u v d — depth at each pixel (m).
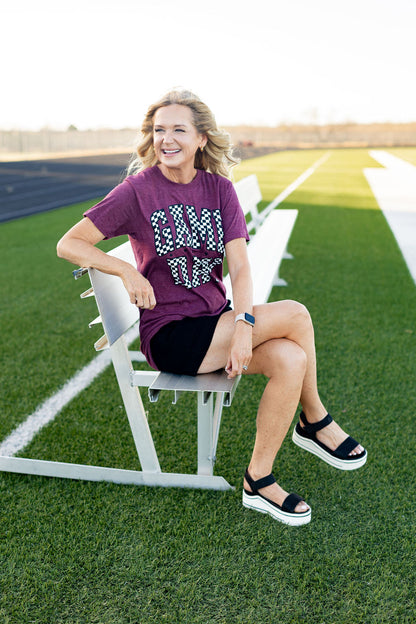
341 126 84.75
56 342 4.25
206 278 2.36
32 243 8.37
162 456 2.71
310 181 17.58
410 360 3.89
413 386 3.48
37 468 2.55
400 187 15.75
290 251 7.29
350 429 2.96
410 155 39.97
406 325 4.60
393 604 1.86
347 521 2.25
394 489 2.46
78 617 1.81
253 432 2.93
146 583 1.95
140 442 2.42
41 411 3.17
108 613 1.83
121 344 2.29
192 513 2.30
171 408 3.22
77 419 3.08
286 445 2.82
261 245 4.72
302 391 2.34
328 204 11.98
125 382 2.33
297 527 2.21
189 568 2.01
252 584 1.94
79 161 33.78
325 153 44.91
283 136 79.88
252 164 27.55
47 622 1.79
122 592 1.91
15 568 2.01
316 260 6.80
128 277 2.11
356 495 2.42
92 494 2.43
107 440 2.87
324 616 1.82
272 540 2.14
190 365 2.26
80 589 1.92
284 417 2.16
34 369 3.75
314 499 2.39
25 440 2.87
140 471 2.49
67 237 2.16
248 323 2.14
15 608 1.84
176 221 2.25
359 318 4.75
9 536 2.17
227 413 3.14
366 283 5.81
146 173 2.29
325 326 4.54
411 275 6.15
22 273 6.46
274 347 2.15
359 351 4.04
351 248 7.52
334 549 2.10
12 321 4.74
